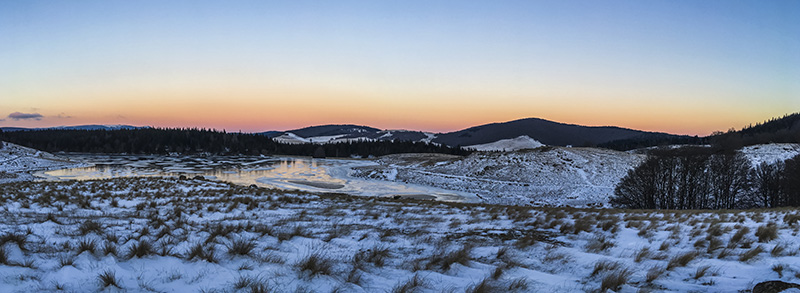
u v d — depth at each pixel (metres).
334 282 5.06
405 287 4.84
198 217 13.73
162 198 19.80
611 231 10.30
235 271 5.36
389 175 71.94
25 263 5.15
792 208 18.22
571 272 6.20
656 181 41.62
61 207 14.29
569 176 65.88
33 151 102.88
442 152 175.62
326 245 8.12
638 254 7.14
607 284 5.02
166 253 6.17
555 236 9.98
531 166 70.88
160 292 4.40
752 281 5.23
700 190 40.75
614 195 49.69
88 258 5.56
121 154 145.12
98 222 10.30
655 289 4.98
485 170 71.94
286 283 4.88
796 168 37.22
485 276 5.71
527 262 6.87
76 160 105.00
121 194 20.28
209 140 171.75
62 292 4.19
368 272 5.82
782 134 129.75
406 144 182.75
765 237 8.39
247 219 13.14
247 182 60.69
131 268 5.28
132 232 9.02
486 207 18.83
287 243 8.06
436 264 6.43
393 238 9.39
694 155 41.03
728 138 114.75
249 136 186.00
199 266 5.48
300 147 174.38
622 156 78.88
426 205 19.23
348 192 52.44
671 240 8.83
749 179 42.22
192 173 75.00
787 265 5.93
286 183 60.81
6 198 15.67
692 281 5.43
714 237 8.71
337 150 166.12
